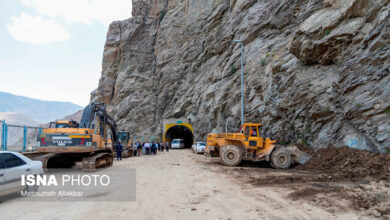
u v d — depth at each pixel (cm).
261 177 1060
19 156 723
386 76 1073
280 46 2606
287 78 1884
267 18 3031
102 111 1755
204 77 4369
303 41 1659
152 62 6022
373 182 777
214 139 1770
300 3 2656
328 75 1533
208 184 908
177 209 580
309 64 1750
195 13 5369
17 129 1421
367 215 507
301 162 1432
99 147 1389
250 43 3178
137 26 6184
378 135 1045
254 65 2770
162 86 5491
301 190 749
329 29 1512
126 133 2734
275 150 1484
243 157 1552
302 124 1625
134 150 2741
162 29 6000
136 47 6119
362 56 1216
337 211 545
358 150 1147
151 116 5438
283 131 1831
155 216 525
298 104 1670
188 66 5281
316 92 1524
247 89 2675
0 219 501
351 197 638
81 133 1232
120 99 5766
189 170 1312
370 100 1105
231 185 888
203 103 4072
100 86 6225
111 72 6234
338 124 1338
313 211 551
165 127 4819
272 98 2094
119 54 6269
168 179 1024
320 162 1280
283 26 2822
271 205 609
